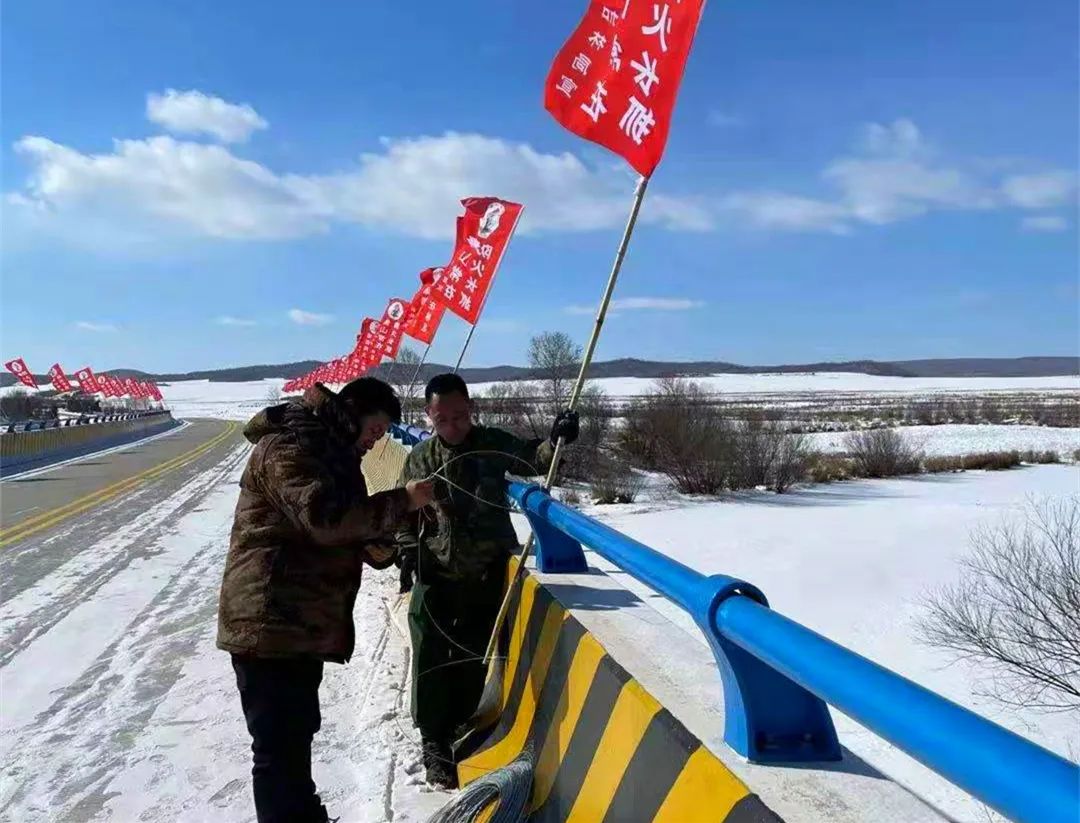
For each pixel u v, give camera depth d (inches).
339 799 154.3
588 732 106.3
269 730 120.9
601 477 780.6
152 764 177.9
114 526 526.0
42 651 263.1
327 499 113.4
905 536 506.9
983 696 241.9
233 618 119.6
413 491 121.7
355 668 229.3
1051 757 37.3
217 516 566.3
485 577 161.3
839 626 312.8
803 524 574.6
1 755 184.5
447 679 157.9
